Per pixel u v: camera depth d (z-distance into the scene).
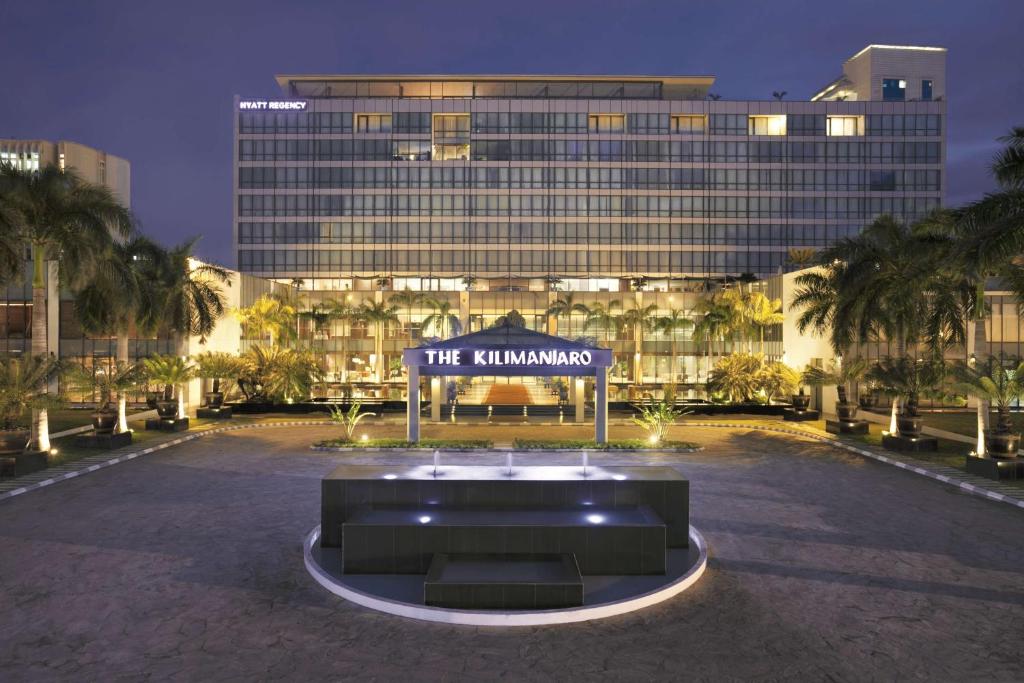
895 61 100.62
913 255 29.47
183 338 44.59
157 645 10.83
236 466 26.34
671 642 10.95
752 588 13.34
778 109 84.56
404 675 9.85
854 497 21.28
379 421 40.88
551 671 9.98
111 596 12.84
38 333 27.44
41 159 95.00
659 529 13.71
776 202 84.38
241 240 83.81
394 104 84.00
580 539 13.66
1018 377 24.34
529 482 15.44
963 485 22.50
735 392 47.22
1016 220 20.39
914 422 29.84
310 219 83.62
